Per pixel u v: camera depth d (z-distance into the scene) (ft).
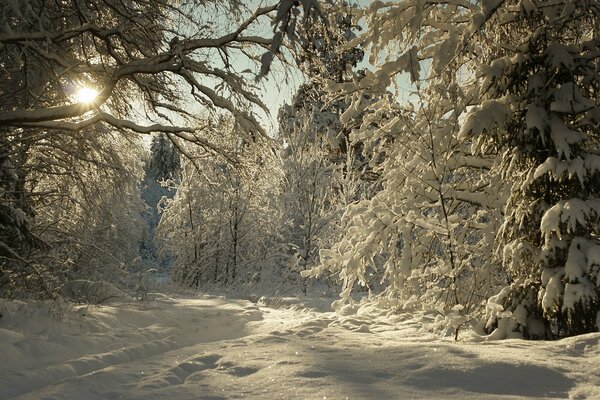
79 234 45.83
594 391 14.65
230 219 75.46
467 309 31.58
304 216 72.08
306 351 19.74
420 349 19.01
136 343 28.35
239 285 72.64
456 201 33.86
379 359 18.20
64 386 16.71
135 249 81.15
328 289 66.44
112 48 31.50
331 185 75.20
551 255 25.08
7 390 18.40
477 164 33.24
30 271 34.60
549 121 25.85
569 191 25.89
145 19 33.32
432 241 34.94
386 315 34.78
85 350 25.80
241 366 17.70
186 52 29.71
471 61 32.73
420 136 29.55
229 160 36.17
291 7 21.63
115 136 43.96
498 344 21.25
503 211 31.76
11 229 34.27
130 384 16.83
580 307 23.79
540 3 27.04
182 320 37.40
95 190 43.65
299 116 72.69
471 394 14.73
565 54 25.84
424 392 14.96
